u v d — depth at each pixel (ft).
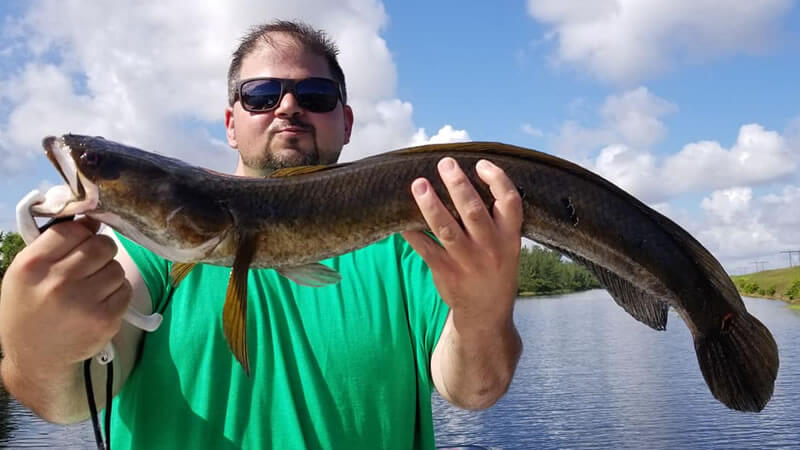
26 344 1.55
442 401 15.87
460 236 1.62
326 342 2.07
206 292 2.10
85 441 9.99
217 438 1.94
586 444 11.91
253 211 1.73
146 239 1.66
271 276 2.18
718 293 1.90
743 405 1.83
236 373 2.01
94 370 1.83
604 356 24.53
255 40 2.56
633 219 1.88
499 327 1.81
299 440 1.95
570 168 1.86
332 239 1.76
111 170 1.59
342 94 2.70
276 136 2.49
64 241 1.48
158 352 2.02
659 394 16.65
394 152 1.81
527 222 1.80
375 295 2.17
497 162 1.80
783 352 24.18
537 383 18.85
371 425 2.01
